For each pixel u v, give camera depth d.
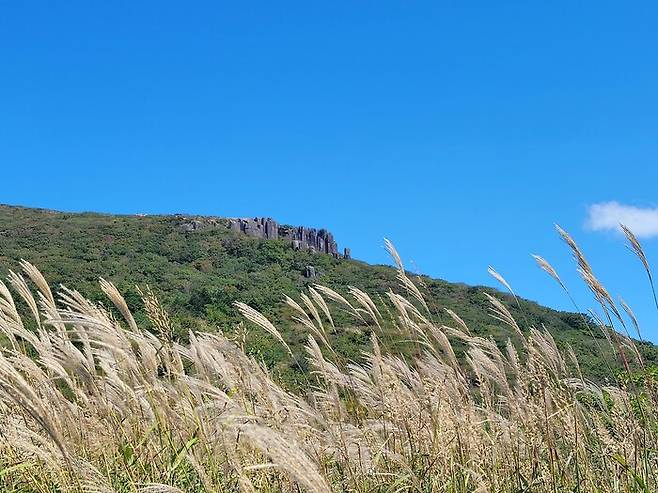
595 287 4.11
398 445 4.73
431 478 4.39
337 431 4.41
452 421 4.59
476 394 4.89
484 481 4.31
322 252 79.62
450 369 4.68
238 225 86.88
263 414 4.21
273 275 69.31
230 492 3.84
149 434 4.62
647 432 4.26
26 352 4.92
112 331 4.53
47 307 4.77
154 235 82.44
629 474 4.22
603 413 4.57
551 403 4.48
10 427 3.84
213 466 3.96
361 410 5.11
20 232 82.50
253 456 3.99
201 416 4.13
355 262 75.31
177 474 4.35
